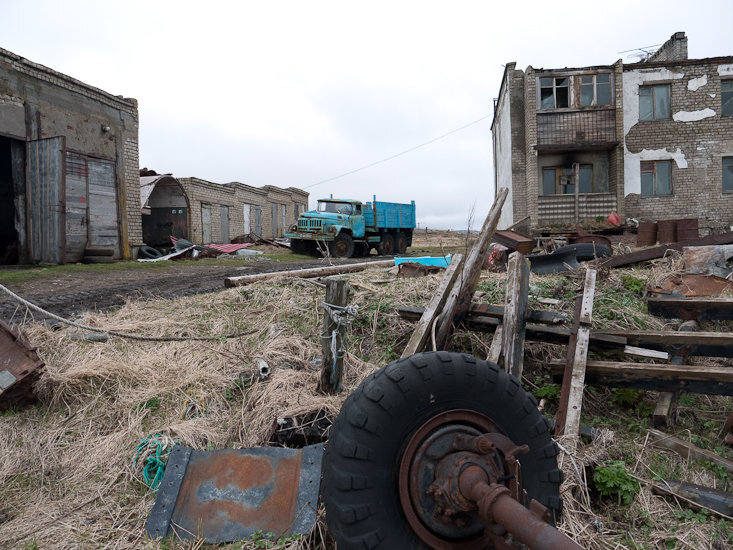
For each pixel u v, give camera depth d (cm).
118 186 1267
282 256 1561
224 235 2408
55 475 263
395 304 466
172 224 1847
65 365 363
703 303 403
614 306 462
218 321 474
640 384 320
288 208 3262
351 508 169
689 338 343
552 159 1677
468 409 185
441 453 176
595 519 234
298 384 330
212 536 213
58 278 807
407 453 175
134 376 349
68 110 1122
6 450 280
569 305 461
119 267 1035
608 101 1617
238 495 228
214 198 2302
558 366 347
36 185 1038
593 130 1608
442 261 739
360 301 483
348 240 1634
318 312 475
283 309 487
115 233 1259
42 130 1062
